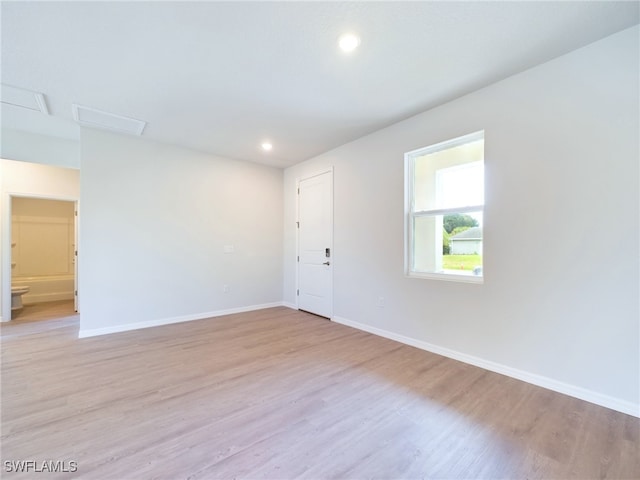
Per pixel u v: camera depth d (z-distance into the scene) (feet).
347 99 9.09
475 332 8.62
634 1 5.36
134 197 12.26
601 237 6.49
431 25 5.97
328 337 11.21
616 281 6.30
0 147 11.34
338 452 5.01
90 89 8.46
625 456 4.90
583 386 6.68
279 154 14.56
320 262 14.52
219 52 6.85
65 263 20.71
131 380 7.65
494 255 8.21
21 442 5.22
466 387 7.27
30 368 8.35
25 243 19.38
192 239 13.82
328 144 13.12
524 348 7.63
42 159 12.08
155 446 5.14
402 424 5.79
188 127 11.23
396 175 10.88
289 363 8.77
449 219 9.67
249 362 8.84
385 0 5.34
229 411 6.23
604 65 6.44
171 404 6.49
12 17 5.68
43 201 19.98
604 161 6.46
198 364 8.68
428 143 9.82
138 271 12.37
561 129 7.04
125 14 5.66
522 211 7.67
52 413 6.13
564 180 6.99
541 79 7.35
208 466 4.68
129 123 10.86
